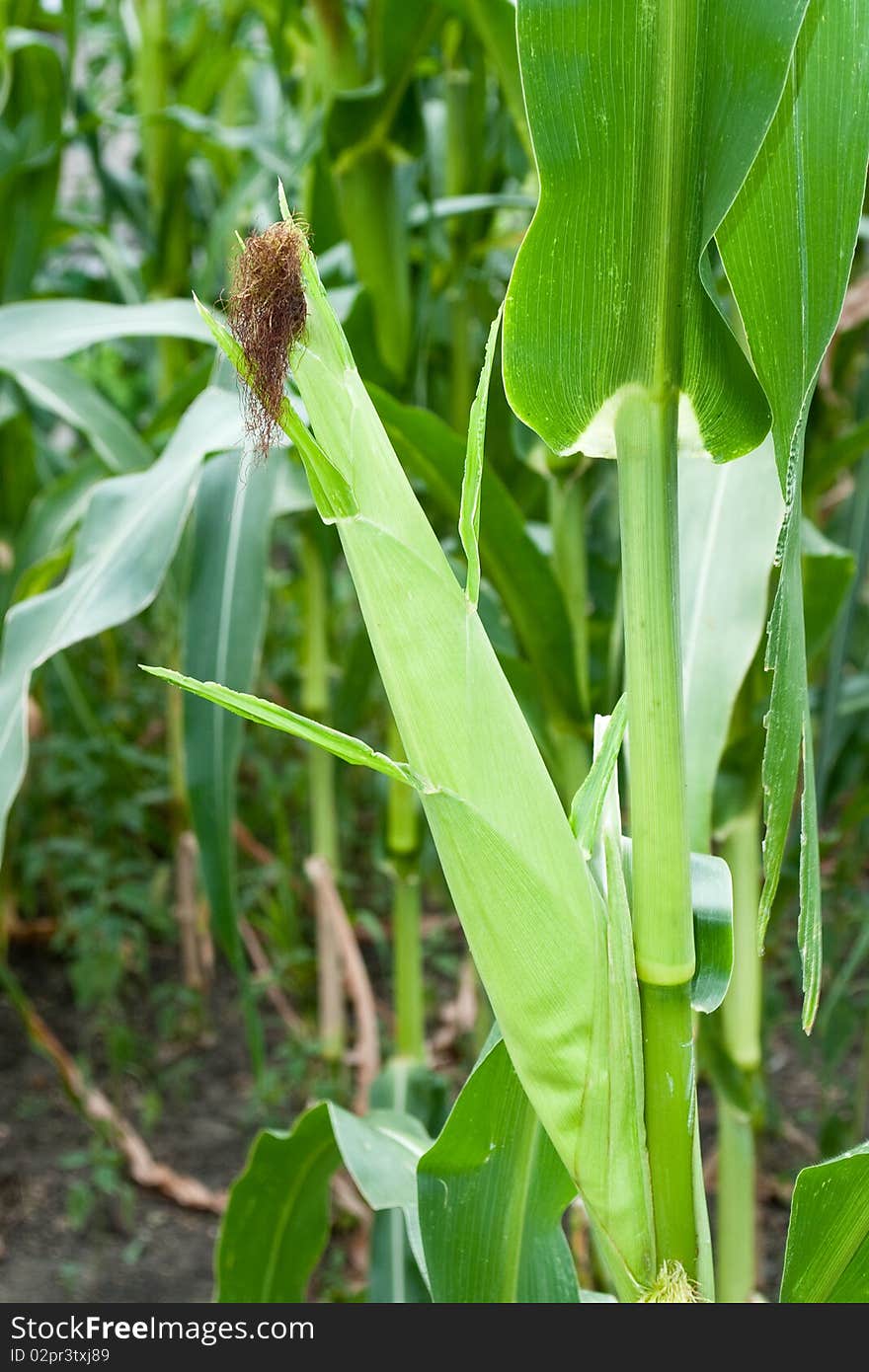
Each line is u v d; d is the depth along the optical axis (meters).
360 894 2.34
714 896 0.61
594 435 0.56
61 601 0.83
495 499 0.86
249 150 1.63
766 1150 1.69
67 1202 1.64
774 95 0.52
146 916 2.11
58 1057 1.34
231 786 0.89
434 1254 0.65
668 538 0.55
